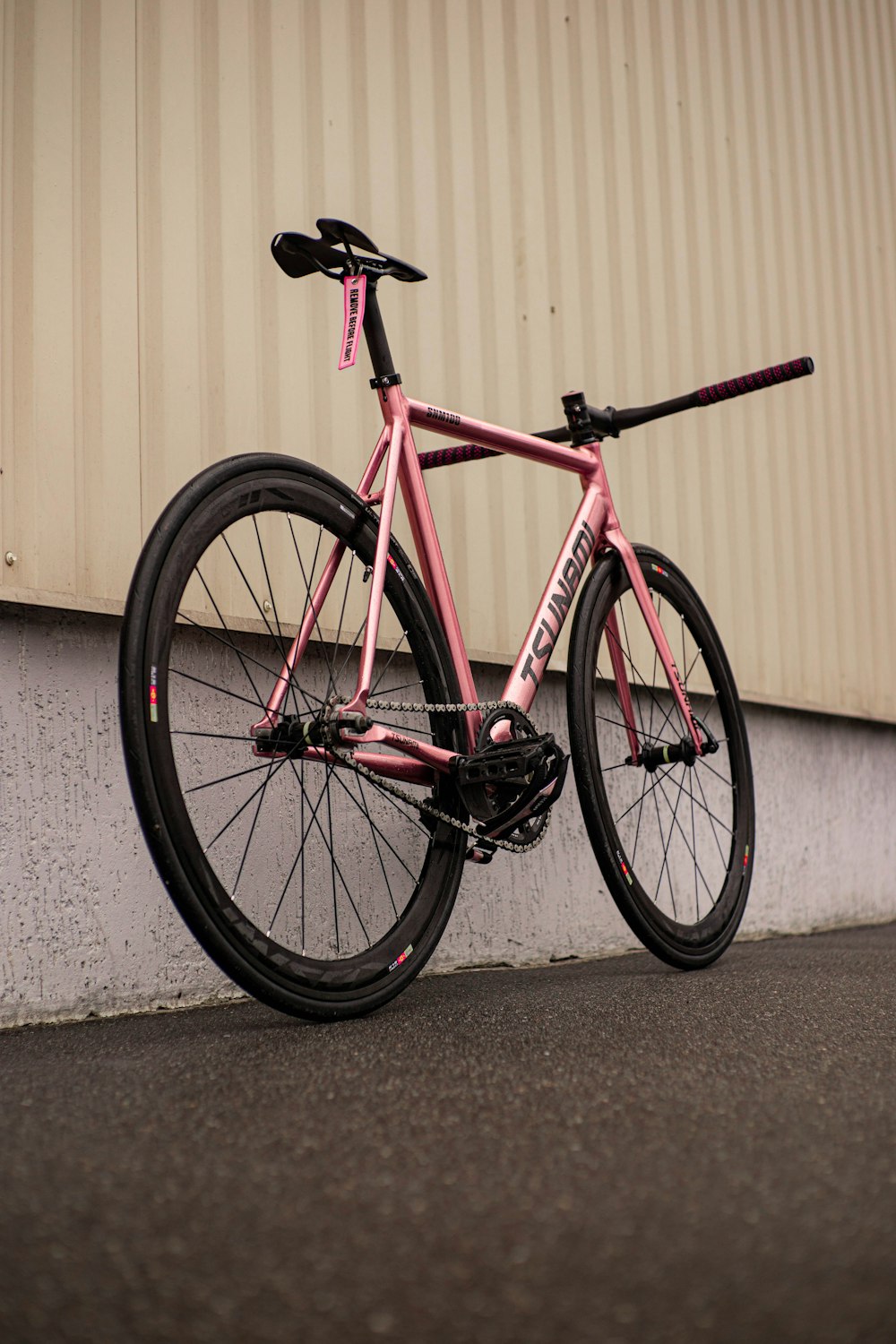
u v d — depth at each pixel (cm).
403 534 244
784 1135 102
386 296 246
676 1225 82
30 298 186
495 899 243
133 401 198
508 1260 77
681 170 332
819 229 387
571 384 287
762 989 188
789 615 352
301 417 224
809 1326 67
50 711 180
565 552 213
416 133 255
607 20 313
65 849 180
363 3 246
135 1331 68
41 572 184
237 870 199
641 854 279
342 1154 98
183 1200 88
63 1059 139
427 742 236
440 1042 143
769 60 375
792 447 362
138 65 204
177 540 149
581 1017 161
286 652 214
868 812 376
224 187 216
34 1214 85
